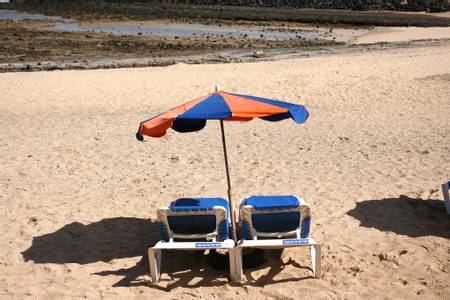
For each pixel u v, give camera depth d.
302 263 6.12
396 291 5.46
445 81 18.05
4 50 31.30
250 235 5.93
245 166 9.93
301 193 8.38
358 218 7.32
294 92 17.08
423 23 54.78
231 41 38.16
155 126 5.39
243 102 5.64
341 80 18.58
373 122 13.55
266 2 90.75
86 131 13.02
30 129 13.37
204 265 6.16
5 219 7.61
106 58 28.72
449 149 10.87
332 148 11.14
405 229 6.92
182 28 49.78
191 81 19.20
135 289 5.64
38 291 5.64
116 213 7.75
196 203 6.10
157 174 9.55
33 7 86.19
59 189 8.89
